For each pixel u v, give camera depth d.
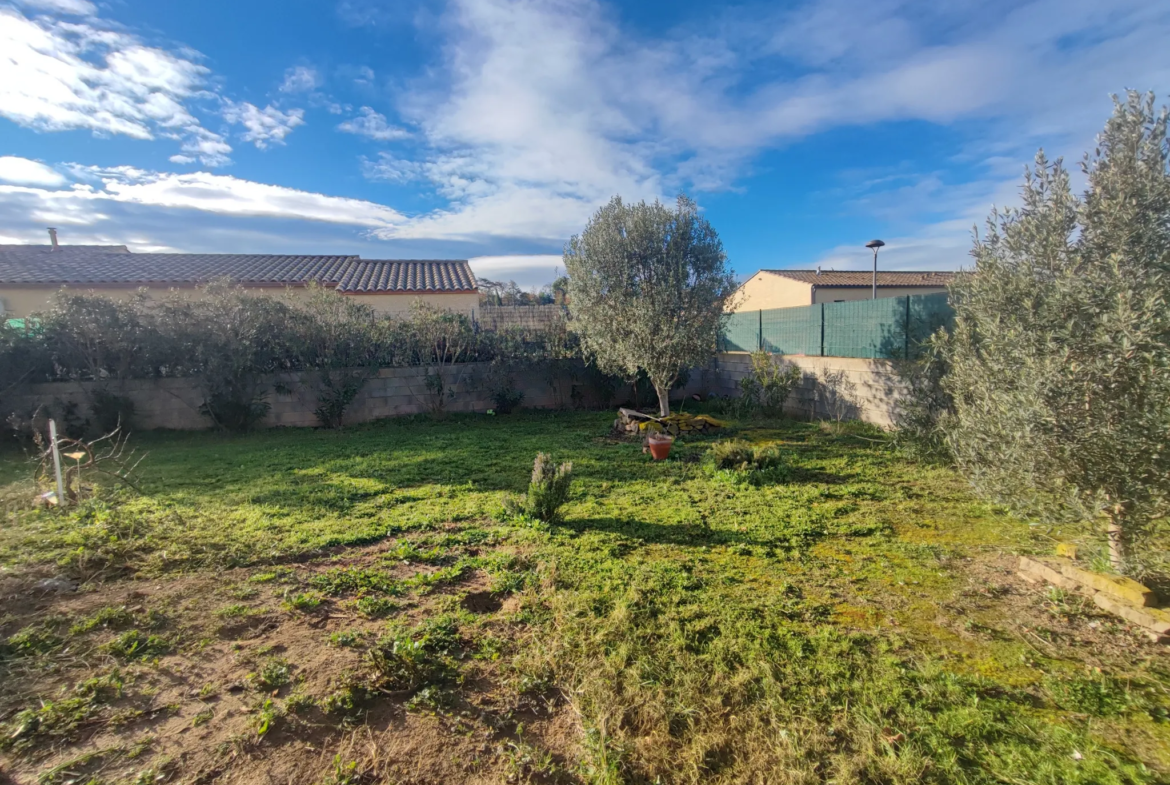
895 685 2.41
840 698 2.35
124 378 9.40
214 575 3.58
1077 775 1.93
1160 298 2.63
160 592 3.34
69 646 2.73
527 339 11.98
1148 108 2.84
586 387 12.45
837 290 23.77
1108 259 2.81
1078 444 2.82
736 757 2.04
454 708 2.31
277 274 15.89
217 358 9.27
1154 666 2.56
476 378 11.49
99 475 6.13
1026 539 4.09
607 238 8.47
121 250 18.66
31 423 8.16
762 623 2.93
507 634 2.86
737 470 5.90
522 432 9.33
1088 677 2.49
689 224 8.66
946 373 5.90
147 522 4.54
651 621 2.95
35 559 3.72
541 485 4.56
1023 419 2.95
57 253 16.11
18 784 1.88
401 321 11.39
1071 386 2.81
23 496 5.12
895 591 3.31
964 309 3.75
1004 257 3.36
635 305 8.35
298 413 10.40
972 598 3.22
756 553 3.87
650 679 2.47
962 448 3.60
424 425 10.36
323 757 2.04
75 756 2.01
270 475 6.36
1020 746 2.08
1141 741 2.12
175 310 9.41
